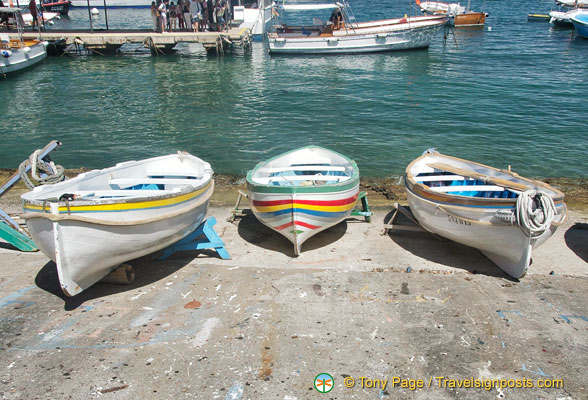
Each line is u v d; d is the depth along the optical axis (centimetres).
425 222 698
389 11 5225
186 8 3291
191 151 1320
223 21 3291
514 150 1329
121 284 595
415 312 536
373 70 2550
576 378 437
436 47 3281
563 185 1077
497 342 486
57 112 1717
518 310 543
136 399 405
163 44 3000
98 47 3003
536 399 412
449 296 571
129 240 546
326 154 884
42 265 654
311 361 455
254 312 534
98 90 2078
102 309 541
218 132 1494
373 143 1384
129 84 2211
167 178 761
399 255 689
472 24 4050
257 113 1709
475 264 662
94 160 1254
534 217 558
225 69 2608
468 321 521
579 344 485
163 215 571
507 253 611
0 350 466
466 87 2119
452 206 630
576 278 621
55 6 4859
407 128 1530
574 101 1866
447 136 1452
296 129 1525
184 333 495
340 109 1764
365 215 813
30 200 502
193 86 2172
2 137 1445
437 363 454
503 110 1736
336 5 3023
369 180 1092
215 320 518
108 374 434
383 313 534
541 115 1673
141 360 453
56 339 484
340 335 493
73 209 496
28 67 2577
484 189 700
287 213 660
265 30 3716
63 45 3033
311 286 592
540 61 2730
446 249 713
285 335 493
